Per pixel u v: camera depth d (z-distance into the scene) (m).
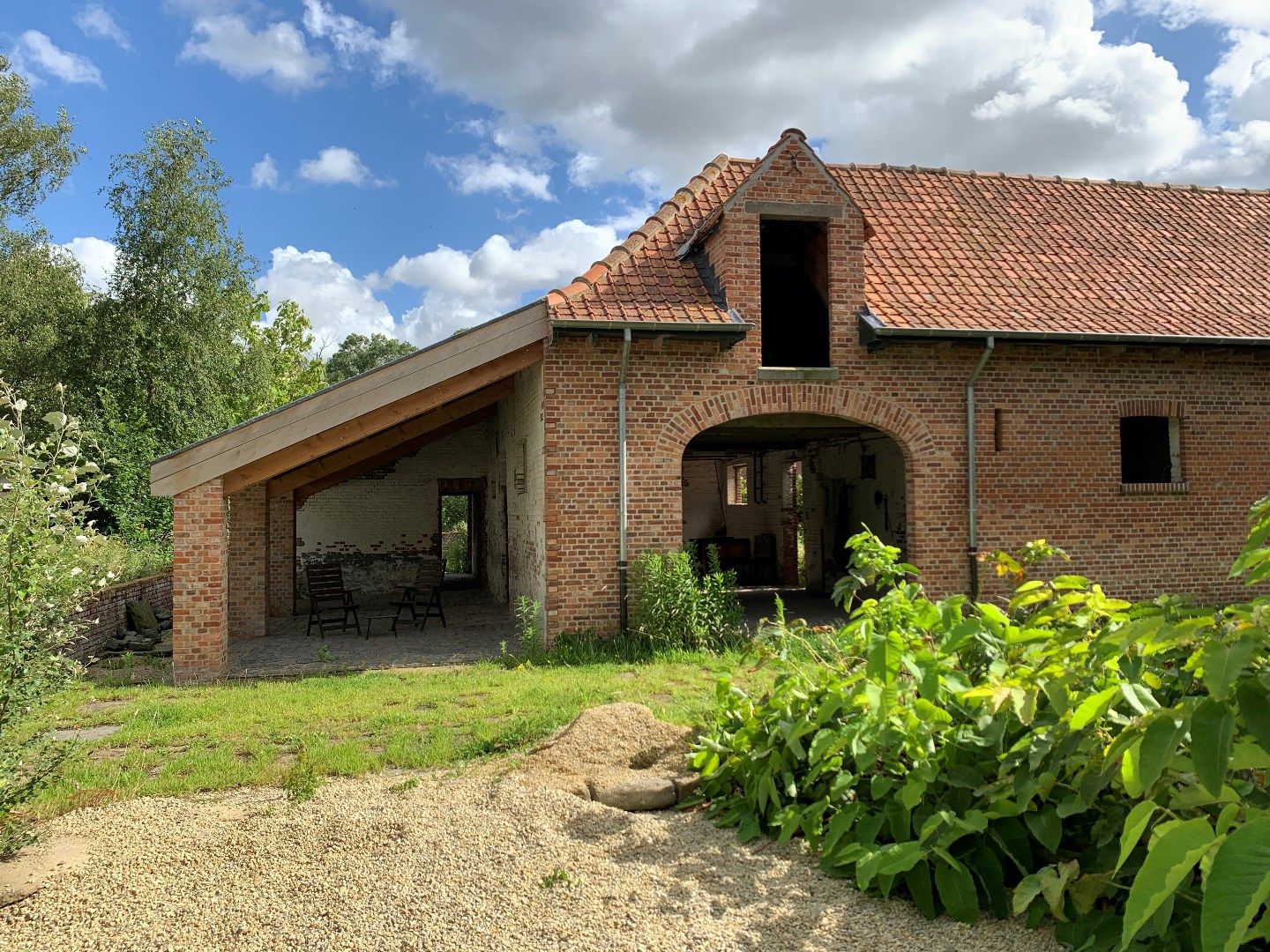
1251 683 3.04
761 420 13.56
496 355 10.89
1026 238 14.05
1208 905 2.26
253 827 4.94
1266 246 14.86
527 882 4.23
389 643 13.24
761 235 13.42
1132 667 3.87
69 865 4.56
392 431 14.91
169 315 26.38
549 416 11.12
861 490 17.58
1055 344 12.00
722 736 5.66
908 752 4.49
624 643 10.90
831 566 19.05
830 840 4.41
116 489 20.78
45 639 4.93
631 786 5.45
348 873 4.34
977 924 3.88
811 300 14.88
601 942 3.70
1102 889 3.65
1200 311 12.81
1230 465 12.89
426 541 21.69
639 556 11.23
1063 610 4.58
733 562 22.14
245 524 14.26
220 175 27.50
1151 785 3.11
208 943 3.78
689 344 11.44
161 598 16.25
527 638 11.23
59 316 27.45
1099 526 12.45
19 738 6.87
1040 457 12.30
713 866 4.47
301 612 17.86
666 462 11.37
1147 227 14.86
